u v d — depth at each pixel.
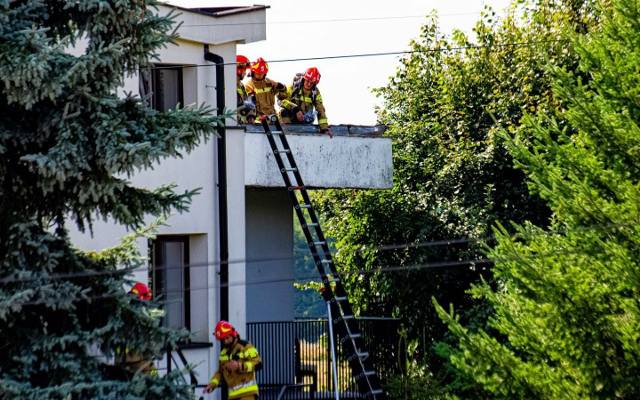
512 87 53.22
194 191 24.52
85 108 22.58
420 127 55.12
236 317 37.31
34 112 22.81
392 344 42.72
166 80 37.06
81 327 23.33
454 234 48.66
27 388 22.11
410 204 50.91
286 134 40.84
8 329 22.84
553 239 34.56
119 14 23.33
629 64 33.84
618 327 32.81
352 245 51.44
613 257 32.69
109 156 22.19
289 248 45.38
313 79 42.09
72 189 23.19
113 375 23.94
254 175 39.81
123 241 24.70
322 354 41.31
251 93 41.38
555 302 33.19
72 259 23.39
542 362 33.97
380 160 43.38
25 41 21.44
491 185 48.88
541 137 35.28
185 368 23.89
